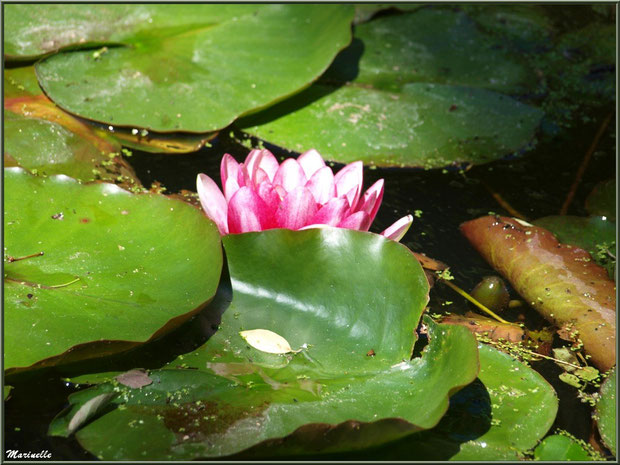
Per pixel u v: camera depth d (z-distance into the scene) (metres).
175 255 1.82
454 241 1.96
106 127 2.00
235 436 1.73
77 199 1.86
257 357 1.79
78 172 1.95
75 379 1.76
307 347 1.80
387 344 1.79
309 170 1.87
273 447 1.72
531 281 1.91
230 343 1.79
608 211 2.00
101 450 1.72
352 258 1.82
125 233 1.84
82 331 1.77
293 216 1.83
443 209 2.00
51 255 1.81
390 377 1.77
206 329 1.80
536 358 1.84
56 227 1.83
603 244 1.95
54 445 1.74
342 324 1.81
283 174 1.85
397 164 2.04
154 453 1.72
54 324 1.77
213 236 1.83
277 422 1.74
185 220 1.84
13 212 1.84
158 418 1.74
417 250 1.95
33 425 1.75
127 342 1.76
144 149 2.00
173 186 1.96
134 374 1.77
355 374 1.78
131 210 1.85
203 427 1.74
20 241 1.82
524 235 1.94
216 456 1.72
